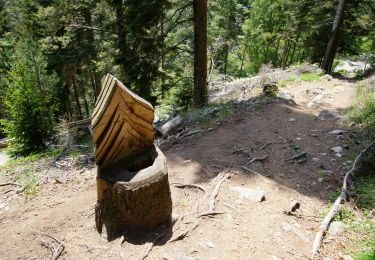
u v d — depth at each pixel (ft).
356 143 23.68
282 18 123.54
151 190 13.35
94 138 13.00
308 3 69.67
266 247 13.64
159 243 13.70
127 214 13.79
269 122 29.30
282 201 17.15
